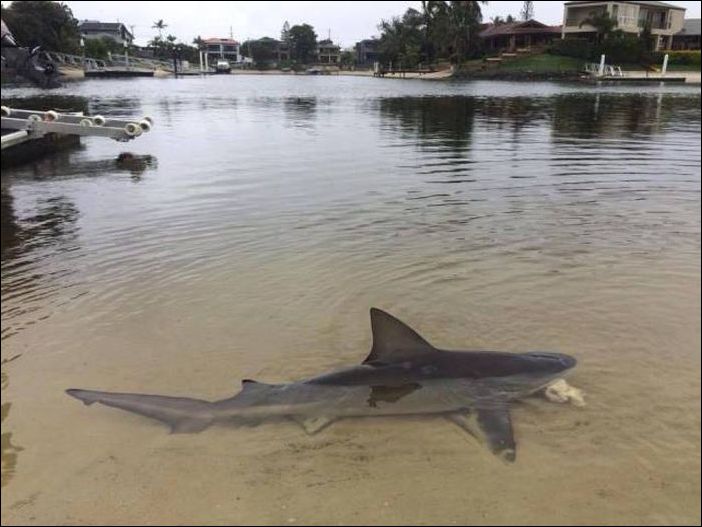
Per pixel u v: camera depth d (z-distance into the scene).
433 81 77.12
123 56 108.81
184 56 141.00
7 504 3.97
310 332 6.23
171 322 6.53
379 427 4.57
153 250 8.86
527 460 4.26
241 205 11.25
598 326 6.27
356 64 157.50
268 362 5.67
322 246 8.79
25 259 8.57
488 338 6.03
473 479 4.09
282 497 3.98
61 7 77.62
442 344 5.91
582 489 3.99
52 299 7.18
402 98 41.78
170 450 4.43
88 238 9.50
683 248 8.60
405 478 4.11
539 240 8.95
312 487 4.06
